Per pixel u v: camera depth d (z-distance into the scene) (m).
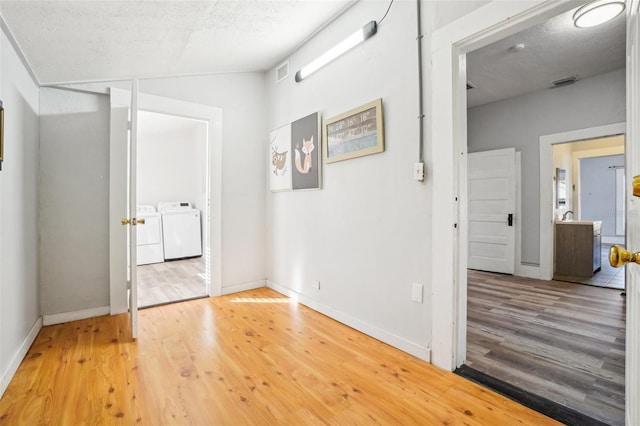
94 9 1.73
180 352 2.16
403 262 2.18
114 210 2.92
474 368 1.95
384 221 2.31
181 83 3.27
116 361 2.03
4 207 1.79
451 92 1.86
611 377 1.84
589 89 3.95
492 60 3.41
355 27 2.53
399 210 2.20
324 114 2.87
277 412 1.54
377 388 1.74
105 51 2.28
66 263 2.76
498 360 2.05
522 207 4.57
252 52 3.12
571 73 3.77
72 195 2.78
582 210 8.56
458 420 1.48
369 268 2.44
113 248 2.92
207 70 3.31
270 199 3.75
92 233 2.87
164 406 1.58
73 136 2.78
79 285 2.82
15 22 1.70
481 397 1.65
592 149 7.20
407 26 2.12
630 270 1.05
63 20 1.77
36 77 2.44
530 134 4.48
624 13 2.44
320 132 2.90
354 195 2.56
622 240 7.97
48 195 2.67
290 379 1.82
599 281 4.18
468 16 1.77
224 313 2.94
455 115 1.86
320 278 2.96
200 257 5.88
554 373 1.89
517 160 4.59
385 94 2.29
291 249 3.38
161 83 3.15
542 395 1.67
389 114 2.26
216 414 1.52
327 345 2.27
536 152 4.43
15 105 2.00
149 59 2.64
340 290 2.72
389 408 1.57
